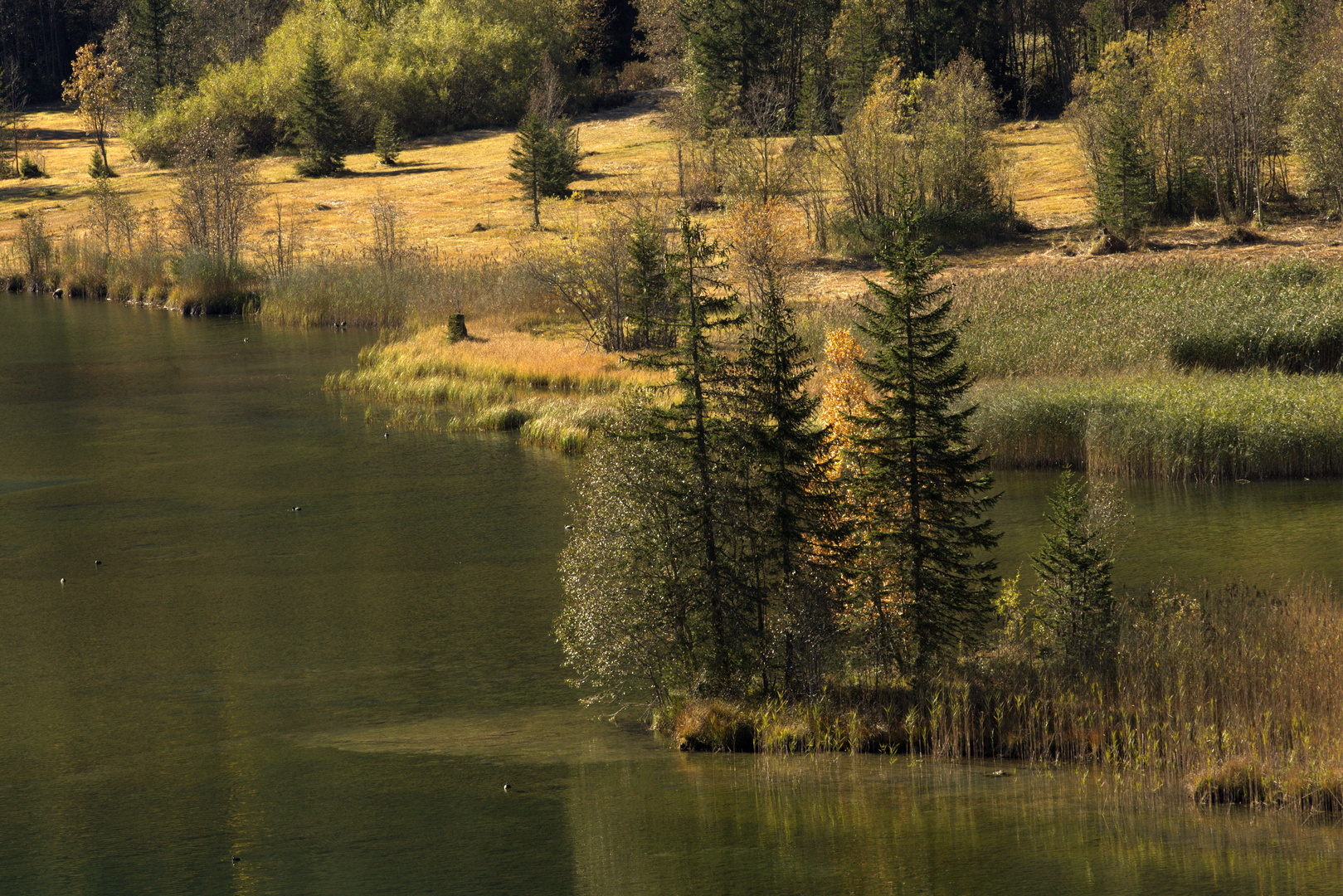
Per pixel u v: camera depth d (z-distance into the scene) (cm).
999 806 1938
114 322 8994
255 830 1927
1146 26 14512
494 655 2817
